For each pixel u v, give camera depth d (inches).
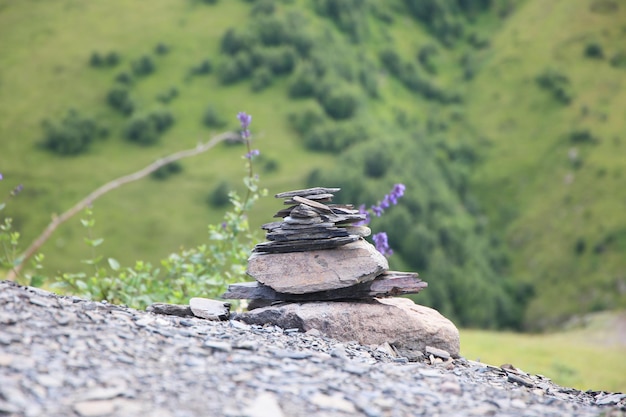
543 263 5398.6
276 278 385.7
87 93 6505.9
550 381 380.2
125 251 4869.6
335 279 379.9
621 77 7086.6
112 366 267.6
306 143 6003.9
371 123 6328.7
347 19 7849.4
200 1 7691.9
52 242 4803.2
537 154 6481.3
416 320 379.2
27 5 7455.7
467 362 381.4
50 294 337.1
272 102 6560.0
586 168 6136.8
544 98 7106.3
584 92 6998.0
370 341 373.1
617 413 285.0
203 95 6673.2
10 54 6830.7
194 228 5128.0
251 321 379.9
